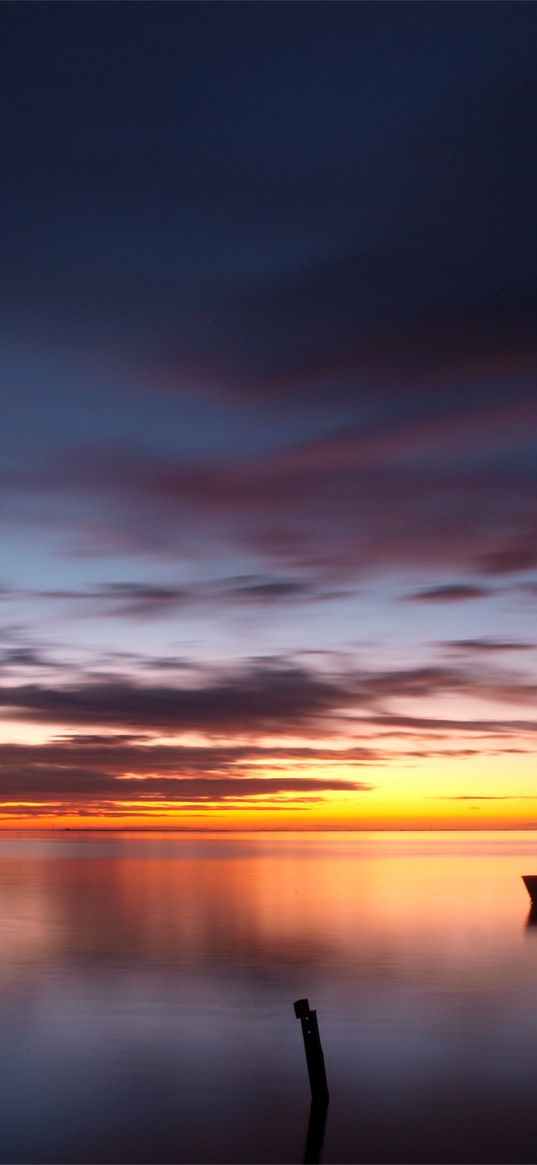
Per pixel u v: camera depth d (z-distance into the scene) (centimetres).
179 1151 1839
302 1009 2158
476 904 6178
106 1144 1864
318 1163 1792
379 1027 2669
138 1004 2948
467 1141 1878
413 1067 2311
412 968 3553
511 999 2995
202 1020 2759
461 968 3550
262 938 4391
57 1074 2267
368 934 4550
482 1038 2552
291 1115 2002
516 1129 1939
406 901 6406
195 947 4091
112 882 8519
